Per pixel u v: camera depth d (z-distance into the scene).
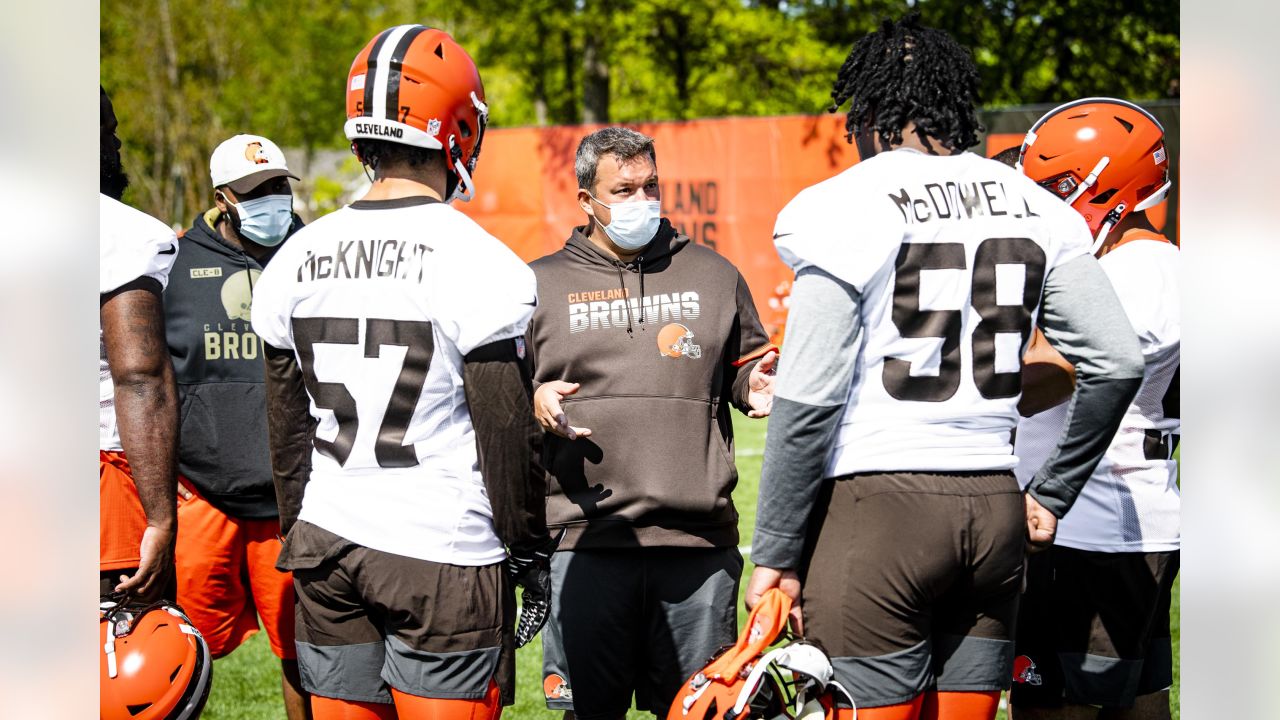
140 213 9.73
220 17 110.31
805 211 8.55
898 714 8.61
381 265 8.66
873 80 9.02
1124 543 11.23
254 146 13.95
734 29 67.38
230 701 16.59
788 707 8.98
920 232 8.47
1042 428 11.60
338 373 8.78
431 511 8.66
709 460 11.35
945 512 8.47
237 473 13.62
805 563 8.96
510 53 76.50
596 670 11.38
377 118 8.89
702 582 11.30
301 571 9.04
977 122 9.15
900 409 8.58
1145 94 66.75
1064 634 11.52
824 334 8.36
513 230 55.44
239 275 14.04
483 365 8.52
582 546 11.28
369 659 9.12
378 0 118.69
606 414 11.31
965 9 63.91
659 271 11.73
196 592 13.81
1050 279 8.91
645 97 78.88
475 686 8.80
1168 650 11.97
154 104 106.00
